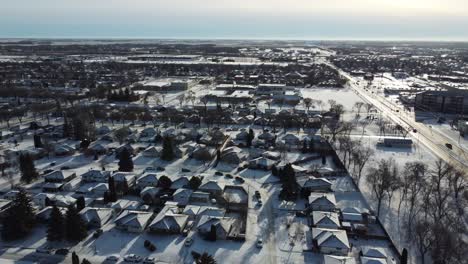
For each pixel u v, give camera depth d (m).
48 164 154.12
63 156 163.88
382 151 176.12
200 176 139.75
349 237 104.00
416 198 125.31
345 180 141.25
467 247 92.44
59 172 136.38
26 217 103.00
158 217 108.56
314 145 175.25
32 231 104.12
